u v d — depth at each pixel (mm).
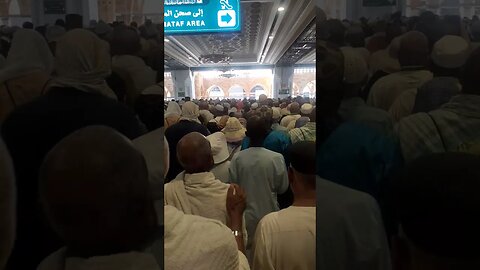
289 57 14805
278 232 1484
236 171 2312
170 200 1578
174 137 2229
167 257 1096
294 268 1473
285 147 2375
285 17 7824
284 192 2328
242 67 18859
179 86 18156
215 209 1586
